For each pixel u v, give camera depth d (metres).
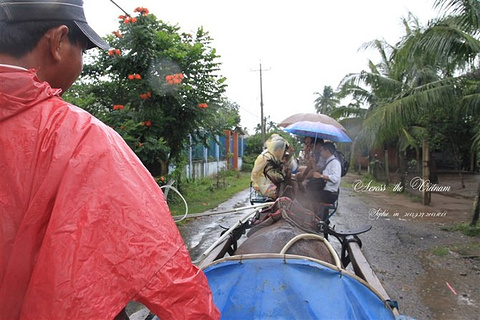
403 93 9.05
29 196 0.91
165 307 0.92
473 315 4.34
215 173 20.89
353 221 9.34
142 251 0.91
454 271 5.72
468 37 7.16
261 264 2.04
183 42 8.76
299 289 1.89
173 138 8.66
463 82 8.32
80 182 0.90
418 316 4.30
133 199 0.93
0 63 0.99
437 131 12.86
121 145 1.01
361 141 12.42
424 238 7.63
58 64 1.06
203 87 8.60
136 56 7.26
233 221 8.95
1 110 0.91
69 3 1.05
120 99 8.33
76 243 0.86
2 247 0.91
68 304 0.84
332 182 4.64
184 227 8.35
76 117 0.97
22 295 0.91
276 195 3.58
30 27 0.99
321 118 5.02
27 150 0.91
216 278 2.06
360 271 2.83
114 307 0.88
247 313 1.84
